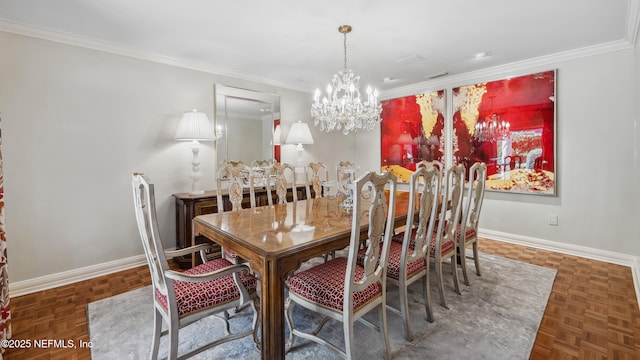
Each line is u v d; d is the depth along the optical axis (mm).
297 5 2182
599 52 3037
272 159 4227
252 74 3930
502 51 3164
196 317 1467
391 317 2082
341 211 2336
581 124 3189
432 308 2188
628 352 1667
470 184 2438
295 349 1742
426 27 2561
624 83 2932
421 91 4488
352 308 1446
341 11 2271
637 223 2721
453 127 4164
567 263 3035
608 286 2486
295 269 1470
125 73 2963
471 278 2686
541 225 3512
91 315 2115
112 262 2936
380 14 2322
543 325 1941
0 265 1744
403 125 4730
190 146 3441
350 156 5383
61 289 2541
